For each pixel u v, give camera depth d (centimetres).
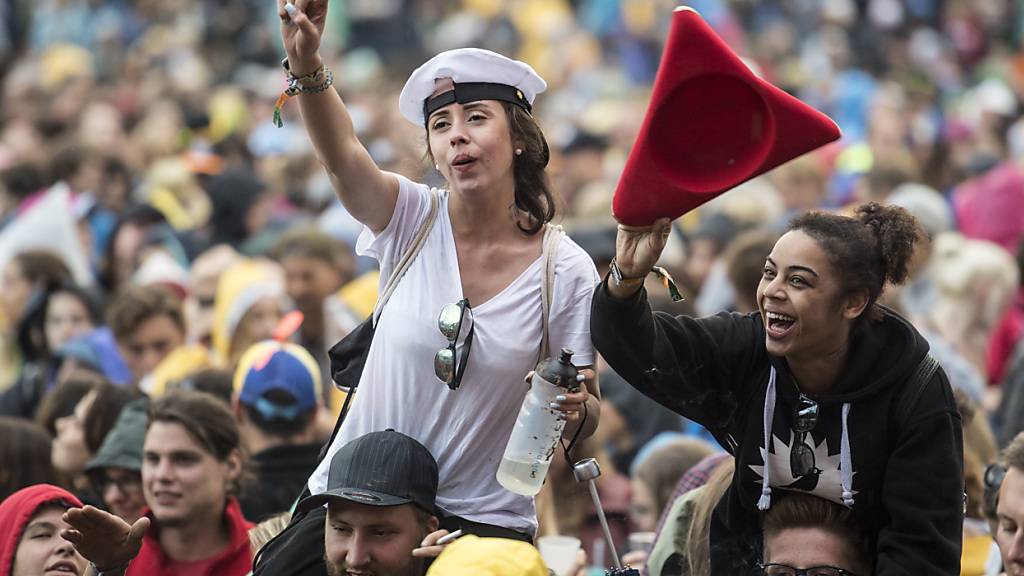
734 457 1556
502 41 8162
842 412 1465
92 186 4384
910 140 5625
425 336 1556
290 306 2911
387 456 1502
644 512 2125
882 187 4019
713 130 1437
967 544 1878
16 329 3016
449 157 1550
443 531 1473
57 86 6669
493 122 1555
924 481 1443
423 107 1593
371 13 8656
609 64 7925
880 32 8094
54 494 1758
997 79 7638
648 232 1433
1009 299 3023
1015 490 1593
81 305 2991
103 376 2484
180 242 3784
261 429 2127
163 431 1903
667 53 1402
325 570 1548
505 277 1571
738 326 1525
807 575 1488
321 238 2931
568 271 1571
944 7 8362
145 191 4506
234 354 2797
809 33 8000
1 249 3441
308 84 1519
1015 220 4041
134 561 1900
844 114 6562
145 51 7788
